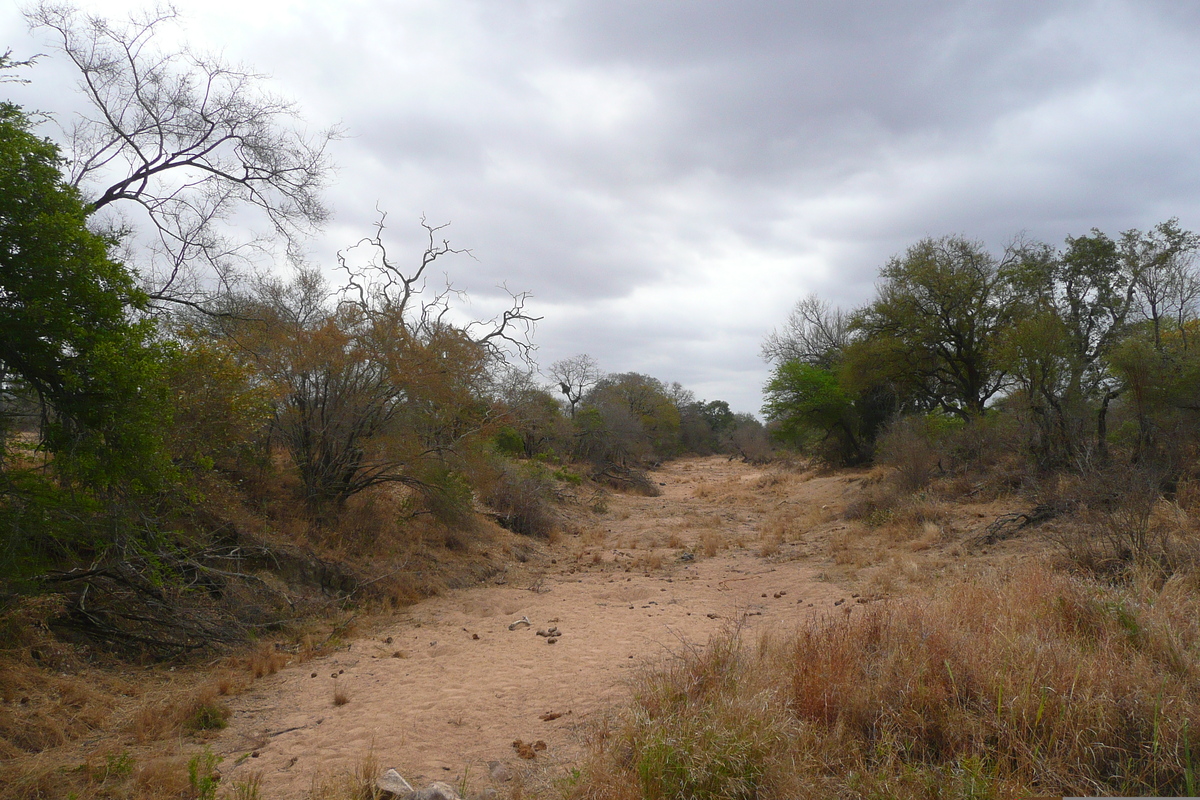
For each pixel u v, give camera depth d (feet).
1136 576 24.40
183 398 29.94
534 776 15.20
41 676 20.63
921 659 16.38
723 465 202.90
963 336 95.35
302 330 40.93
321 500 40.75
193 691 21.95
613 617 32.50
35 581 22.70
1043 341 54.13
